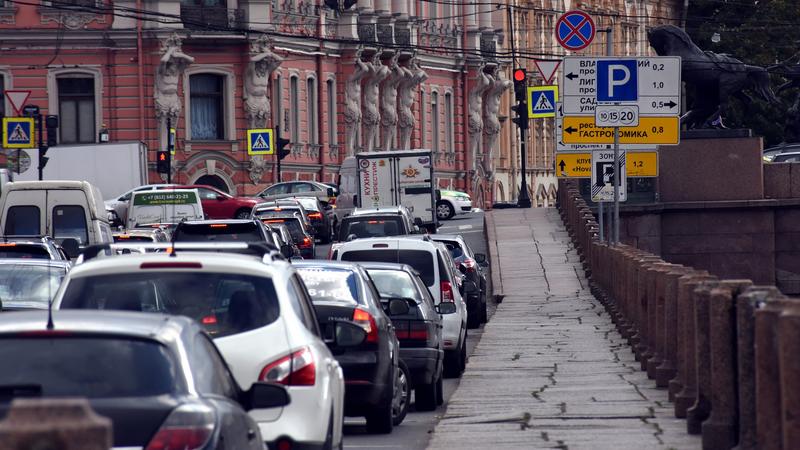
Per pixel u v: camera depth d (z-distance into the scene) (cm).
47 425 1752
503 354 8312
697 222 14775
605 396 6041
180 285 3503
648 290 7006
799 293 14700
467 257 10619
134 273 3534
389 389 5072
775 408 3350
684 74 14838
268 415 3384
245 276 3528
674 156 14775
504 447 4606
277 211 15775
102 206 11481
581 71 9638
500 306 12038
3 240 8169
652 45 14988
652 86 9781
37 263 6850
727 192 14725
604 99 9269
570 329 9925
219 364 2833
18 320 2622
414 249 7556
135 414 2417
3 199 10906
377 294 5319
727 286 4078
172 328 2658
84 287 3506
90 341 2550
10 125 14462
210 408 2502
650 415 5312
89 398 2448
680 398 5175
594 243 12719
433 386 5975
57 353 2523
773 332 3353
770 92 15012
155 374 2516
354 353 4888
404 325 5853
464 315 7612
